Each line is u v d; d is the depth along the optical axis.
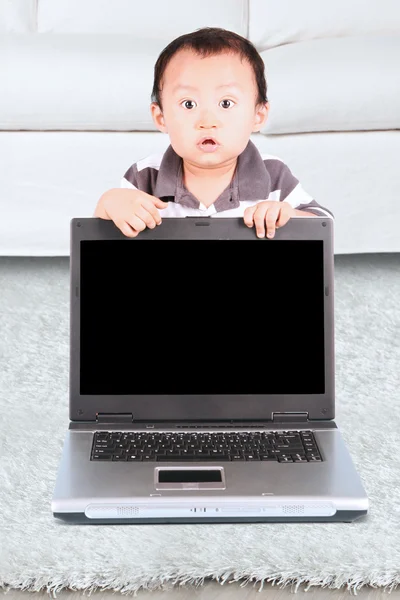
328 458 1.10
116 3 2.33
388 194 1.99
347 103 1.94
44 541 1.00
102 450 1.11
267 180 1.52
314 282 1.23
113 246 1.23
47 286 1.90
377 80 1.93
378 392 1.45
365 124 1.96
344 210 2.00
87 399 1.21
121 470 1.06
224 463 1.08
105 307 1.22
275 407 1.22
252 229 1.24
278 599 0.91
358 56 1.97
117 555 0.97
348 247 2.01
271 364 1.22
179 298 1.23
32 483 1.14
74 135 1.97
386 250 2.02
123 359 1.22
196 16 2.34
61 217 2.00
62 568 0.95
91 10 2.33
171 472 1.06
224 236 1.23
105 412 1.21
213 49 1.38
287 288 1.23
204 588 0.93
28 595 0.92
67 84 1.94
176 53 1.39
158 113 1.47
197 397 1.22
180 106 1.37
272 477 1.05
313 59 1.97
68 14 2.34
